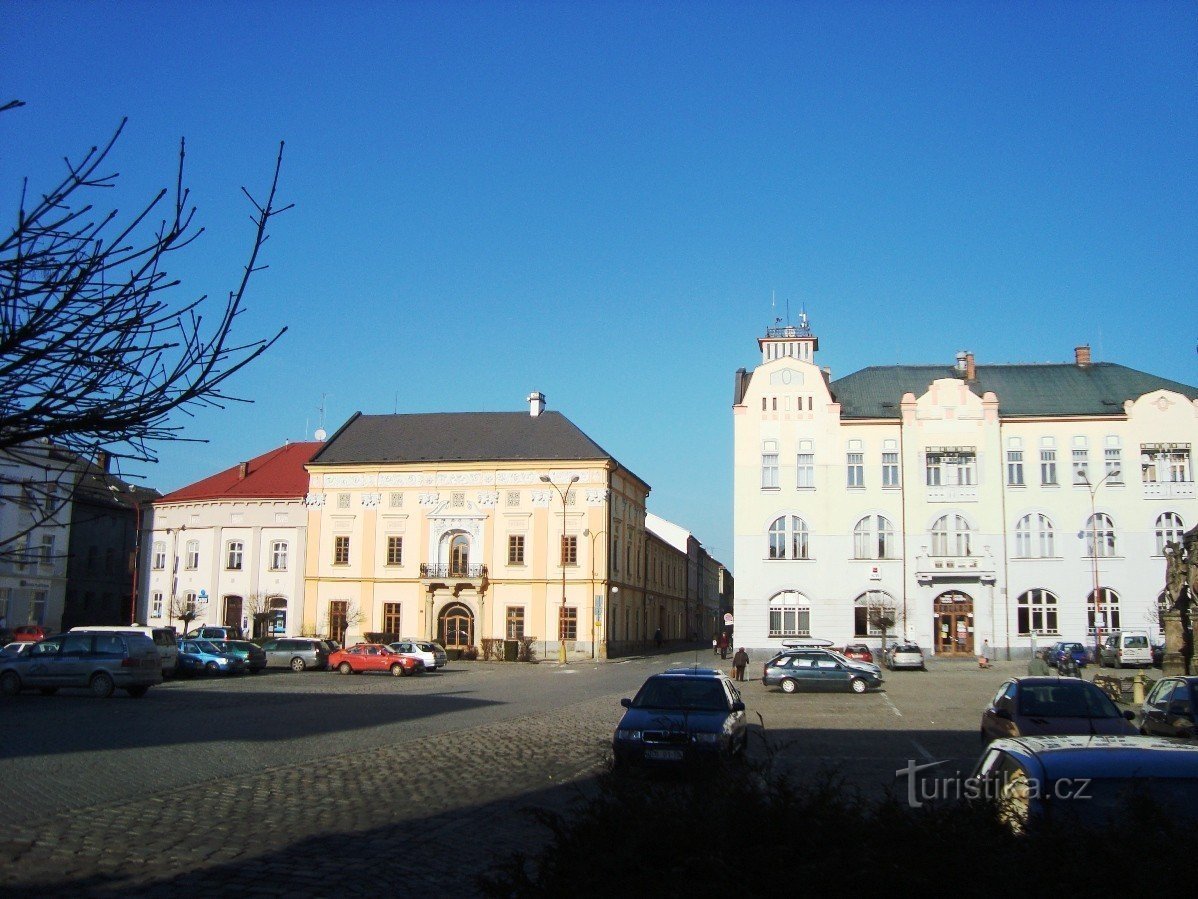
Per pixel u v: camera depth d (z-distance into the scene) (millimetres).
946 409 61625
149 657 32438
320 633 70688
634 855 5383
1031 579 59625
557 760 18531
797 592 61500
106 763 16719
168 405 5230
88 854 10180
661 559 95312
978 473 60812
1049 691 17281
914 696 36938
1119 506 59531
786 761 18172
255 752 18719
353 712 28062
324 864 10078
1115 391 63094
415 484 71250
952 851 5211
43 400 4902
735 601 61750
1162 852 5094
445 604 70125
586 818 6008
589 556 68812
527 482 70062
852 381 67500
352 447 73812
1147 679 31984
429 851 10828
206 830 11555
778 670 39125
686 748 7133
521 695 36094
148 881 9234
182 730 22234
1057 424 60750
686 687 17906
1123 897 4797
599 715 27938
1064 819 5828
